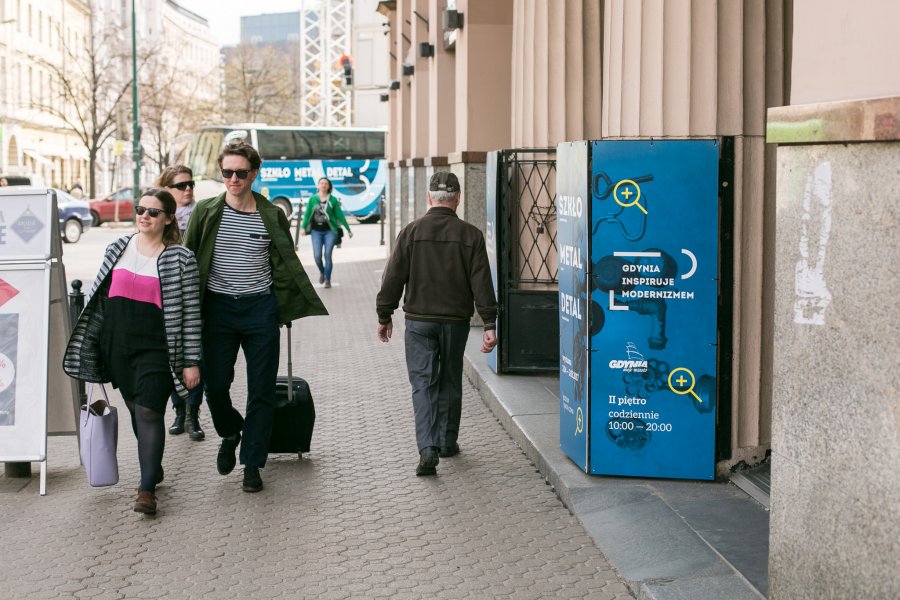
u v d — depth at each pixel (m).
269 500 6.22
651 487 6.00
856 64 3.52
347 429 8.07
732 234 5.94
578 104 9.48
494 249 9.41
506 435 7.80
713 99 5.95
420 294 6.82
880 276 3.34
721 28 5.95
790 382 3.83
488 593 4.73
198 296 6.00
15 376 6.54
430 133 18.09
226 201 6.31
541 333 9.32
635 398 6.09
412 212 19.80
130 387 5.88
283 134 45.62
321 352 11.84
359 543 5.43
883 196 3.31
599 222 5.98
